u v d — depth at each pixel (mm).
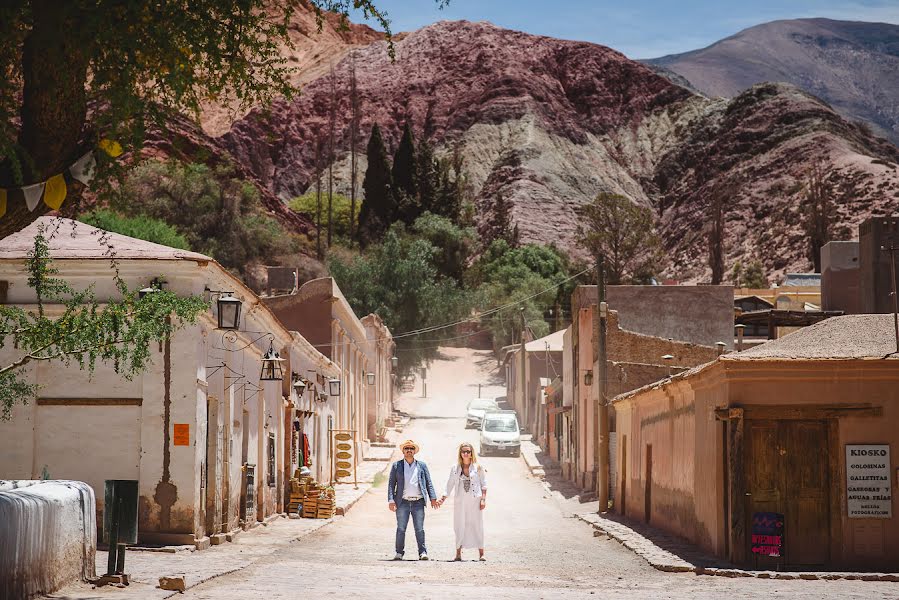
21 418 15969
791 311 36188
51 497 9750
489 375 88625
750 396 14680
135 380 16047
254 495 20391
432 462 44844
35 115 8188
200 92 9922
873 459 14539
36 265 11719
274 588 10602
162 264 15797
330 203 116375
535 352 60438
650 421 22453
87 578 10648
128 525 10617
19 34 8539
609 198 152000
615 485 27797
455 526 15297
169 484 15891
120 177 8688
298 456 27062
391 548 17484
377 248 103625
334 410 36531
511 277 124750
